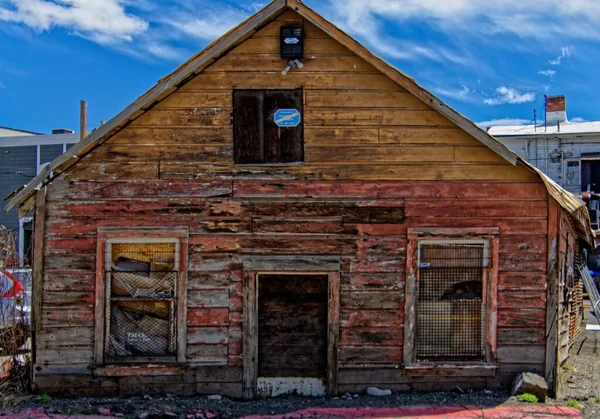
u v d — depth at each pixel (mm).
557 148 31359
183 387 9922
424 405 9289
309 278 10117
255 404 9492
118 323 9984
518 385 9750
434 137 10094
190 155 10031
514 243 10086
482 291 10109
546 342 10047
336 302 9992
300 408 9242
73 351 9852
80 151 9820
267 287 10109
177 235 9945
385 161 10062
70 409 9070
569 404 9523
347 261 10023
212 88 10055
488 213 10070
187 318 9922
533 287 10086
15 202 9789
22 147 28953
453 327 10148
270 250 9992
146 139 10023
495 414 8898
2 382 10039
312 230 10023
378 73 10086
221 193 10016
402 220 10055
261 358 10031
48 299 9867
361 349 10000
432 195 10062
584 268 16484
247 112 10070
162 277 10000
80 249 9906
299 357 10039
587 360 13500
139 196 9977
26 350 10719
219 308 9953
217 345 9938
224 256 9984
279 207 10031
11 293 11148
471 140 10086
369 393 9906
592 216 30422
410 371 9984
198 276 9961
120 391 9875
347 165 10062
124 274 9977
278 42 10047
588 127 31828
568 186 31125
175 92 10047
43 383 9812
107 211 9953
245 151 10062
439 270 10148
